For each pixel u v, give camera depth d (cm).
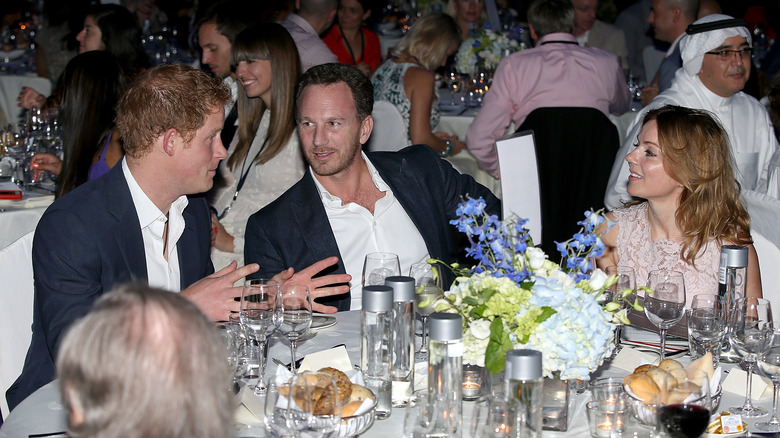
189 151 207
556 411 151
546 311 146
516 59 430
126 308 93
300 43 456
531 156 197
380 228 252
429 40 464
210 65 438
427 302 176
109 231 204
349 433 144
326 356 176
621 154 334
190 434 93
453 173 279
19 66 677
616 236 258
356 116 244
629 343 200
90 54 325
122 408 90
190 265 229
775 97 346
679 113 235
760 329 159
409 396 156
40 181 373
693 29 352
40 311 202
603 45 677
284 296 174
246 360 181
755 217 274
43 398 166
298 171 330
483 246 165
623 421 147
